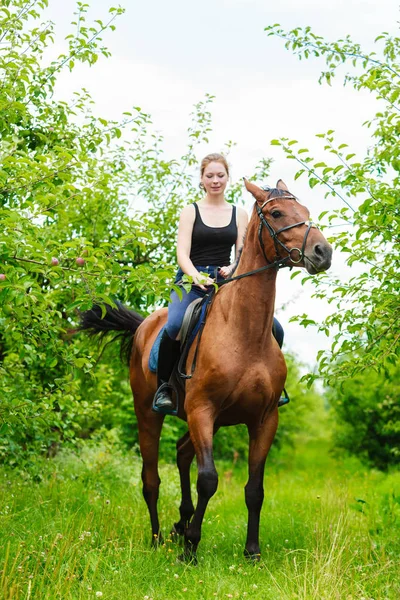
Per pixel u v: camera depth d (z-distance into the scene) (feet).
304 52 19.76
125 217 28.19
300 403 86.74
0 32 17.60
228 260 18.12
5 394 17.35
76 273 13.46
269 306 15.88
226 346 15.92
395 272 16.69
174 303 17.67
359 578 14.17
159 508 23.07
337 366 17.34
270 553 17.29
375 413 70.95
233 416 16.66
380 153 17.84
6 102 16.78
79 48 19.56
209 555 16.79
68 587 12.43
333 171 15.58
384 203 15.05
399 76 17.01
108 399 43.91
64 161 14.34
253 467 16.69
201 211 17.87
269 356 16.25
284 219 15.21
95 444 31.27
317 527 18.97
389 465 69.67
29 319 15.38
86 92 22.22
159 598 13.32
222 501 28.60
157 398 17.56
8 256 13.05
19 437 23.76
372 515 20.89
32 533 16.38
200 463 15.83
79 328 21.70
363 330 16.34
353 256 15.96
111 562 15.02
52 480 24.23
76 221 27.73
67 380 19.76
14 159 13.14
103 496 24.57
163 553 16.67
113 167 28.04
